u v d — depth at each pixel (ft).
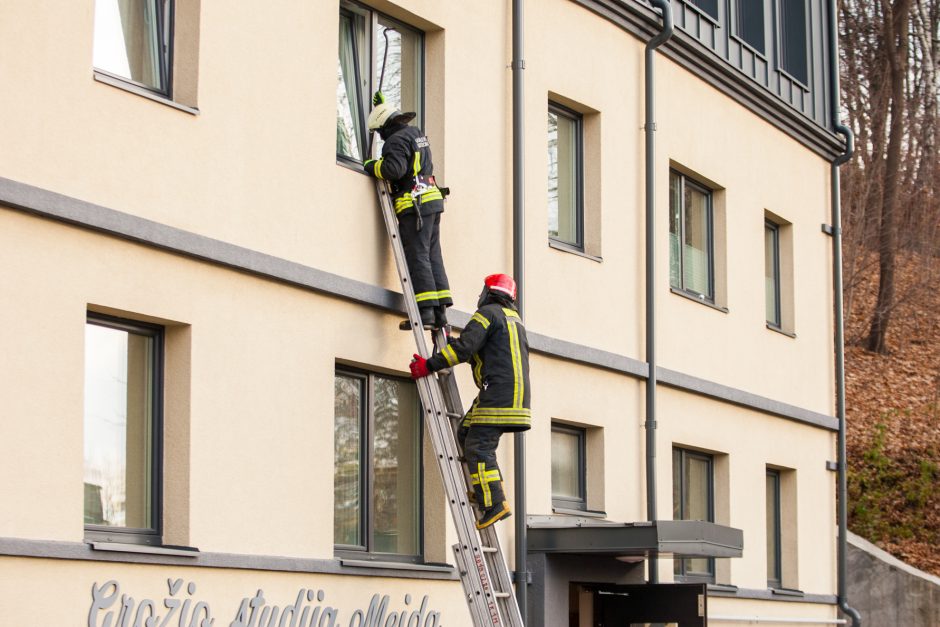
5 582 30.58
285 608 37.96
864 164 133.90
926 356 123.03
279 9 39.96
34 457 31.71
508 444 47.29
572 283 51.70
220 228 37.37
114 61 36.09
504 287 40.93
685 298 59.26
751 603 62.90
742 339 64.03
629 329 54.80
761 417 65.36
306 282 39.60
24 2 32.45
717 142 63.05
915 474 105.19
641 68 57.16
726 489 61.87
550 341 49.62
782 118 68.64
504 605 39.91
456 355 39.70
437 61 46.60
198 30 37.29
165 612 34.47
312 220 40.40
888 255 126.41
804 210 71.36
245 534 37.17
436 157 46.11
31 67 32.50
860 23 139.95
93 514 34.40
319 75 41.22
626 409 54.24
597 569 50.70
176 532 35.65
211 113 37.42
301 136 40.32
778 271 70.33
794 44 72.54
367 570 40.65
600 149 54.08
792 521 68.18
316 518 39.47
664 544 45.65
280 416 38.68
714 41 63.00
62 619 31.78
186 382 36.06
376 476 43.24
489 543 40.70
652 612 51.72
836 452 72.84
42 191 32.22
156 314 35.27
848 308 128.26
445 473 40.09
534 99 50.65
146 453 35.99
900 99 134.82
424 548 44.50
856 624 70.44
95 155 33.96
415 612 42.57
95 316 34.68
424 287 41.60
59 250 32.81
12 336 31.50
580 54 53.31
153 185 35.50
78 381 32.91
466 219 46.65
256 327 38.19
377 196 42.93
